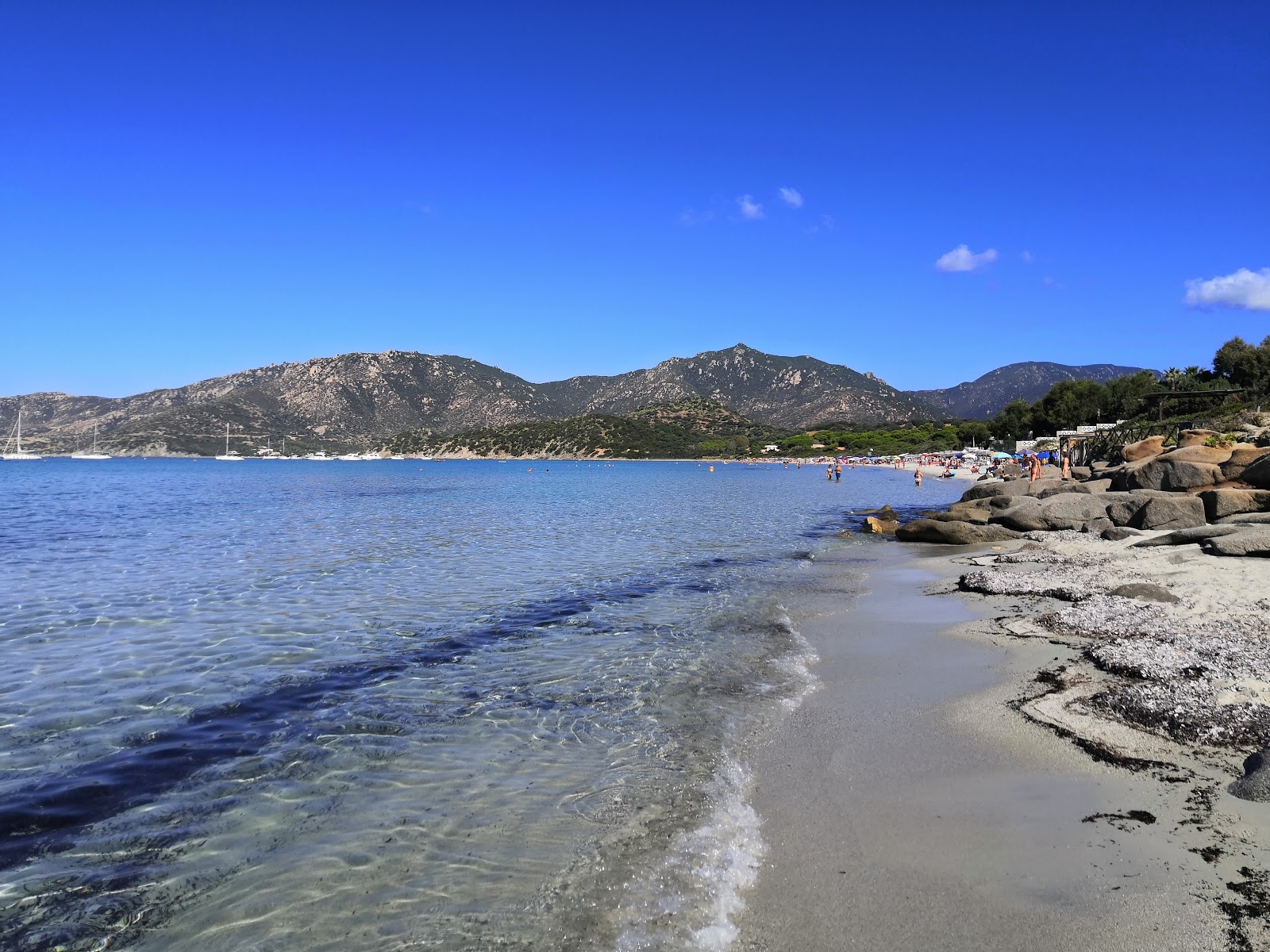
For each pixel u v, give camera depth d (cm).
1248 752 640
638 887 489
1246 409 5822
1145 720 732
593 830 572
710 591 1645
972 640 1134
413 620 1349
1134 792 588
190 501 4869
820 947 418
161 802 630
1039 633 1134
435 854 541
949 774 648
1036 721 755
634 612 1419
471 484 7894
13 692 927
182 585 1714
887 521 2981
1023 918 437
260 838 569
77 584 1725
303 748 751
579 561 2125
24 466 16712
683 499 5194
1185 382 8875
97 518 3578
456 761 716
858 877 490
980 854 511
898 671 990
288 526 3184
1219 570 1450
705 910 460
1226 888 454
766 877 495
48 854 546
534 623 1332
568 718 838
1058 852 507
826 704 864
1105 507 2422
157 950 438
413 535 2830
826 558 2200
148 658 1088
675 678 988
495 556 2223
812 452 18938
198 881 510
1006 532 2497
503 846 551
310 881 510
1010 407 12331
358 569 1964
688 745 746
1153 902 444
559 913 463
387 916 468
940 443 14812
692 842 548
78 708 872
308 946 440
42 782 668
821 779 652
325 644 1177
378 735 788
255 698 911
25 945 440
